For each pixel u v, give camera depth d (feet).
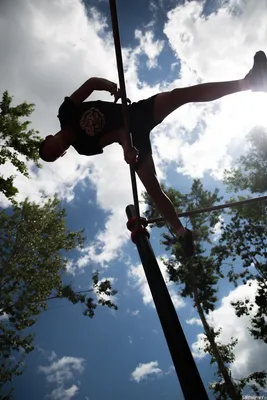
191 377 4.69
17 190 41.19
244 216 92.22
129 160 6.77
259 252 89.15
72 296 71.00
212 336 74.95
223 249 89.51
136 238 7.06
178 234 7.59
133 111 7.50
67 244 73.82
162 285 5.86
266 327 79.56
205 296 79.25
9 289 64.49
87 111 7.53
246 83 6.27
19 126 41.29
